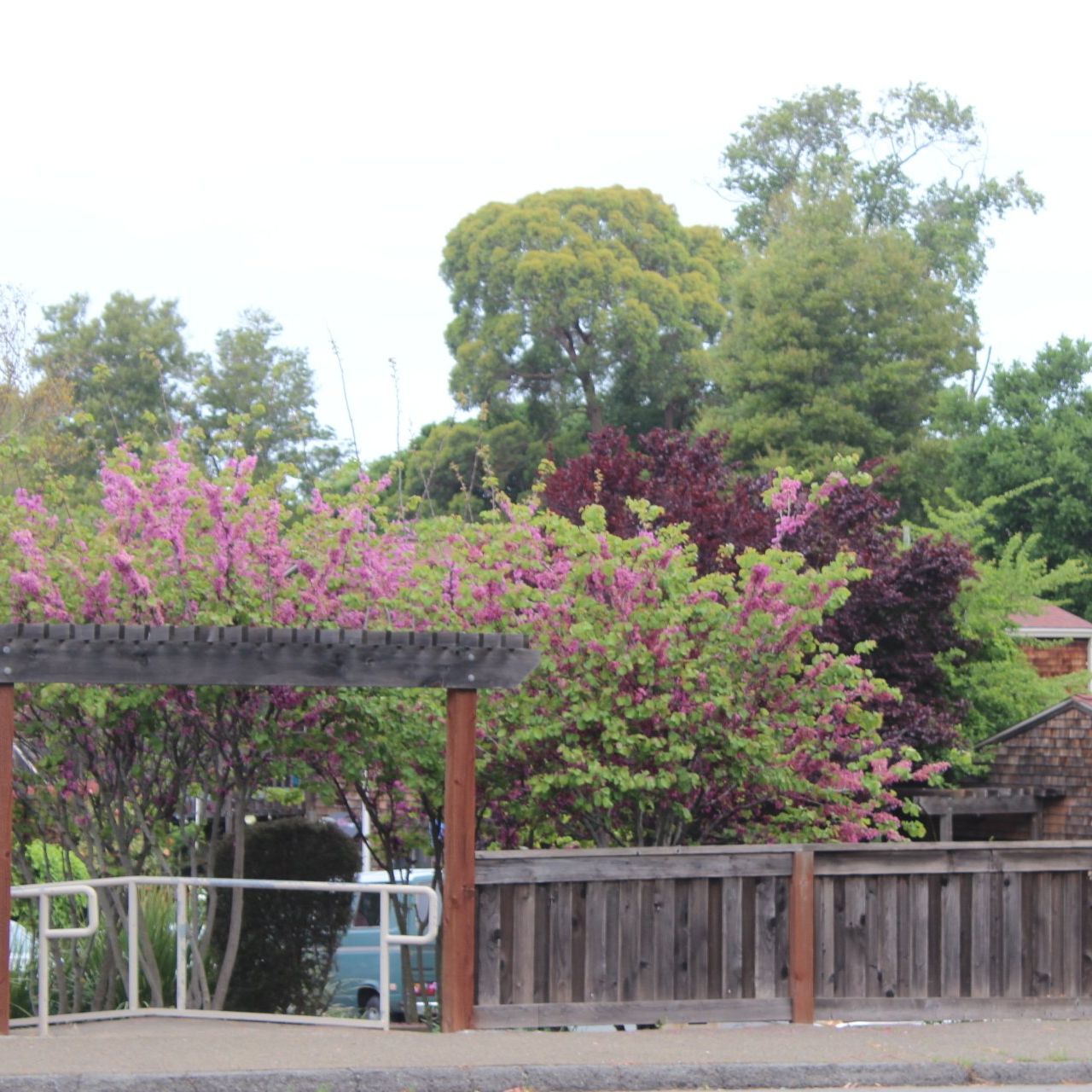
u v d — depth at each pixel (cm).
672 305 5744
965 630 2378
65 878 1388
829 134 6894
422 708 1315
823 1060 1000
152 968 1262
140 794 1330
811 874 1184
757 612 1316
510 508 1405
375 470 3622
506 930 1126
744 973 1176
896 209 6775
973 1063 1010
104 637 1050
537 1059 982
